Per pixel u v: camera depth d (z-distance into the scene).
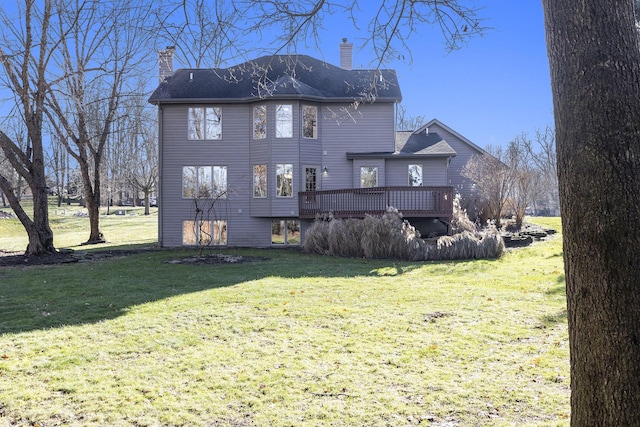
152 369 5.28
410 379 4.93
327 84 22.28
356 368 5.26
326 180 21.75
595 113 2.35
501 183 22.98
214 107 21.92
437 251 15.44
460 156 25.98
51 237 17.36
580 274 2.41
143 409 4.30
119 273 12.77
